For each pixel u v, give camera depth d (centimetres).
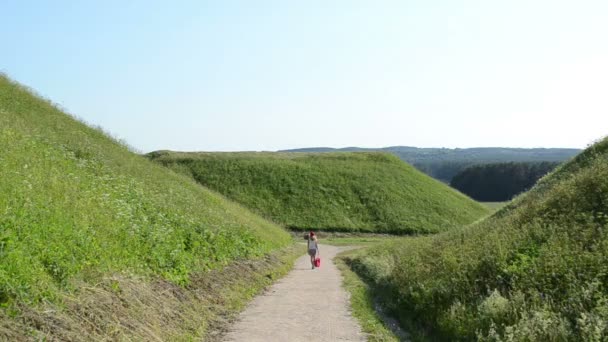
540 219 1628
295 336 1104
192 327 1077
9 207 927
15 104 2683
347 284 2066
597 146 2712
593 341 808
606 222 1436
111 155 2747
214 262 1677
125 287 1003
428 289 1399
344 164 8862
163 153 8838
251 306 1471
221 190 7419
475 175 15938
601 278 1050
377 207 7344
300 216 6869
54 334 709
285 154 9538
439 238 2662
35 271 786
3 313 678
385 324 1303
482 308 1085
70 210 1164
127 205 1600
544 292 1087
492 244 1543
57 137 2386
